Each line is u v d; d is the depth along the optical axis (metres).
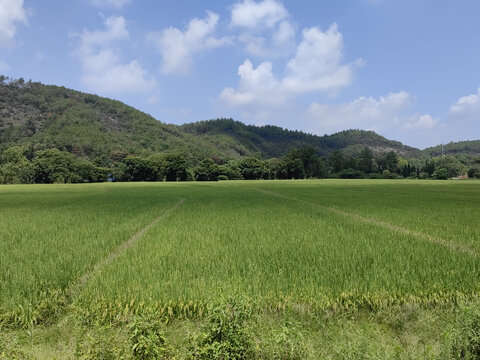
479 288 5.33
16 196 34.94
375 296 5.07
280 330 3.81
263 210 18.89
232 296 3.74
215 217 15.58
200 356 3.49
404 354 3.71
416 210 18.72
